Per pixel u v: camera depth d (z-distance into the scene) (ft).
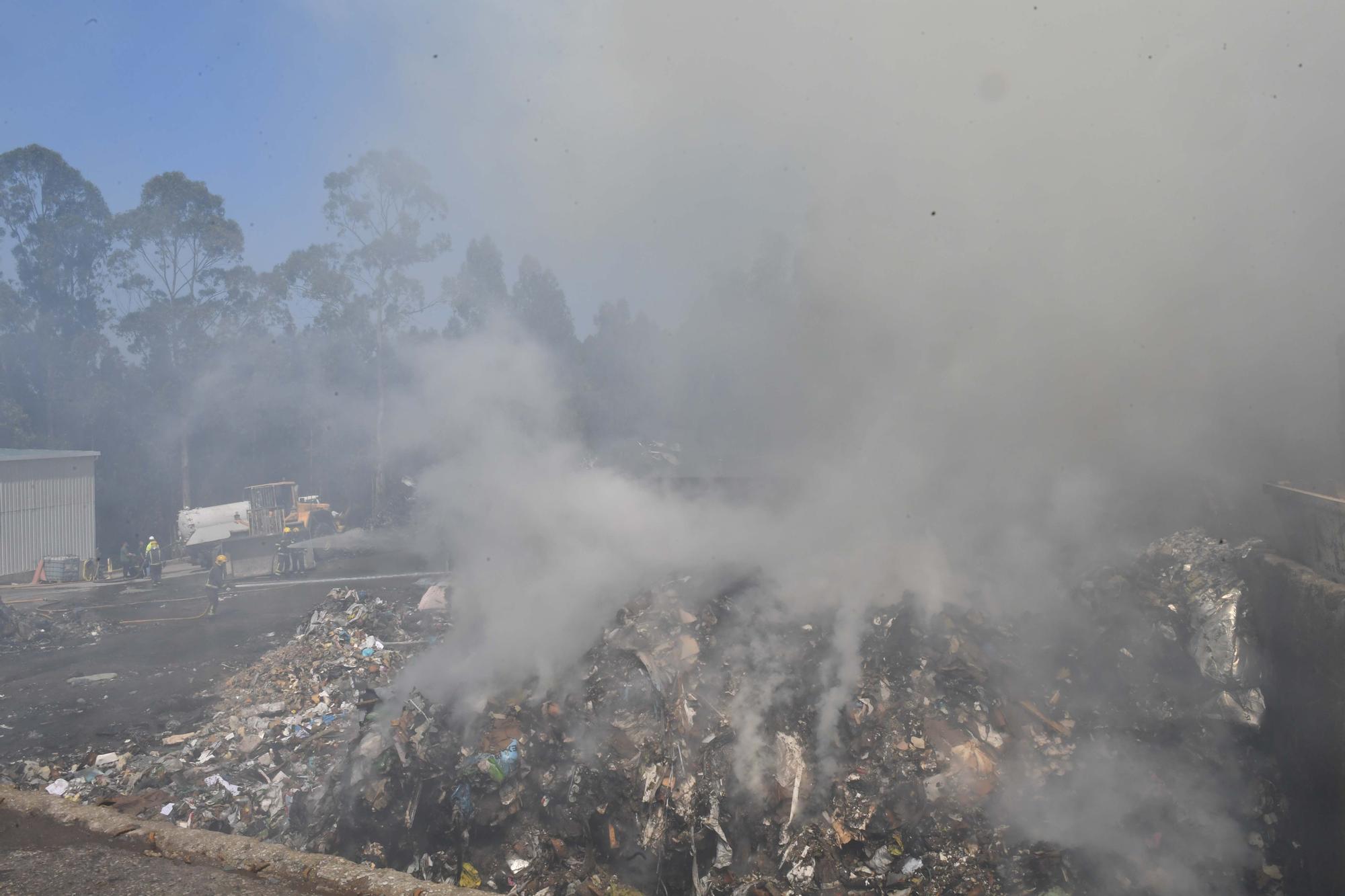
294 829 20.93
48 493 66.90
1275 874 16.49
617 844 18.85
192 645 40.75
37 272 90.84
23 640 41.52
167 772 24.54
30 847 13.08
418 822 19.74
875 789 18.84
